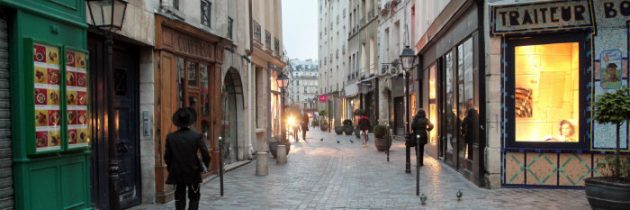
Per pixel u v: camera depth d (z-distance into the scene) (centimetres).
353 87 3944
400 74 2406
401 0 2591
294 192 998
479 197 900
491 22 965
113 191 623
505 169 983
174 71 966
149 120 879
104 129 760
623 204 673
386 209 820
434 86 1645
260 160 1259
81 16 632
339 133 3700
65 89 579
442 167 1380
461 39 1191
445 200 884
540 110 973
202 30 1080
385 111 3077
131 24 784
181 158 693
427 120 1418
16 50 520
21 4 522
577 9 920
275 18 2283
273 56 2136
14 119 522
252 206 854
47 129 550
